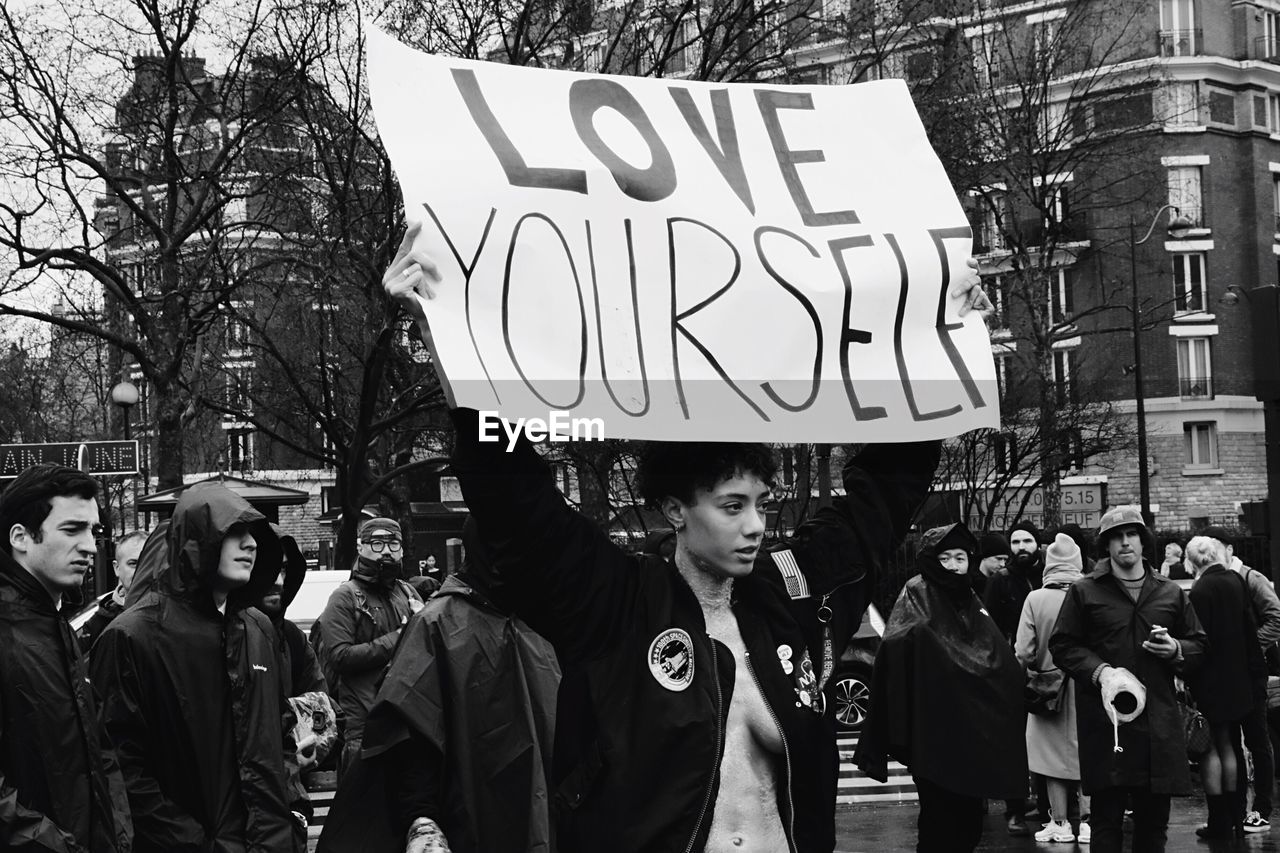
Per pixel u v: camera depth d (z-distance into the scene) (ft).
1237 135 176.86
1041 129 150.41
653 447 10.98
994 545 42.29
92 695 15.80
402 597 29.96
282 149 81.51
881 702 28.09
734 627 10.82
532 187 10.98
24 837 14.42
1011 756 27.40
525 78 11.39
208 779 17.57
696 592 10.85
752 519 10.66
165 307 75.41
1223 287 174.91
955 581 27.81
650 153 11.53
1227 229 175.52
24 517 15.40
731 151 11.94
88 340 92.99
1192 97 172.96
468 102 11.10
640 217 11.28
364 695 28.53
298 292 84.94
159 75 77.92
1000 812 41.93
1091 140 146.30
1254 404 176.45
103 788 15.51
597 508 66.59
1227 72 175.32
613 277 11.08
